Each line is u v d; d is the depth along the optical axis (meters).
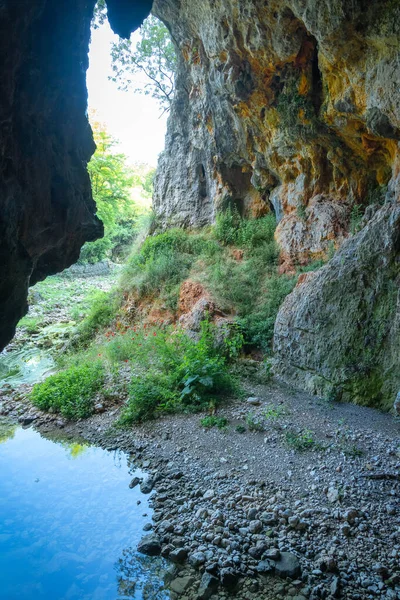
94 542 4.84
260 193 13.73
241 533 4.69
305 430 6.66
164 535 4.82
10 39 3.21
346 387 7.58
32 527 5.11
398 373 7.01
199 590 4.05
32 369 11.79
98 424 7.86
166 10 12.09
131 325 12.76
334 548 4.37
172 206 15.73
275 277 11.17
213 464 6.12
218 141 13.05
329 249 10.02
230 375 8.73
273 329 9.60
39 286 21.66
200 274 12.40
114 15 4.66
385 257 7.44
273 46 8.50
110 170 21.95
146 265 13.70
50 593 4.17
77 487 5.95
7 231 3.63
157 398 7.96
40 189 4.10
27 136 3.80
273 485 5.47
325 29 6.48
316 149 10.37
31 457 6.83
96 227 5.37
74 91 4.38
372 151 8.80
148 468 6.32
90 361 10.59
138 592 4.14
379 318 7.38
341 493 5.15
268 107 10.26
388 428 6.50
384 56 6.16
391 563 4.16
